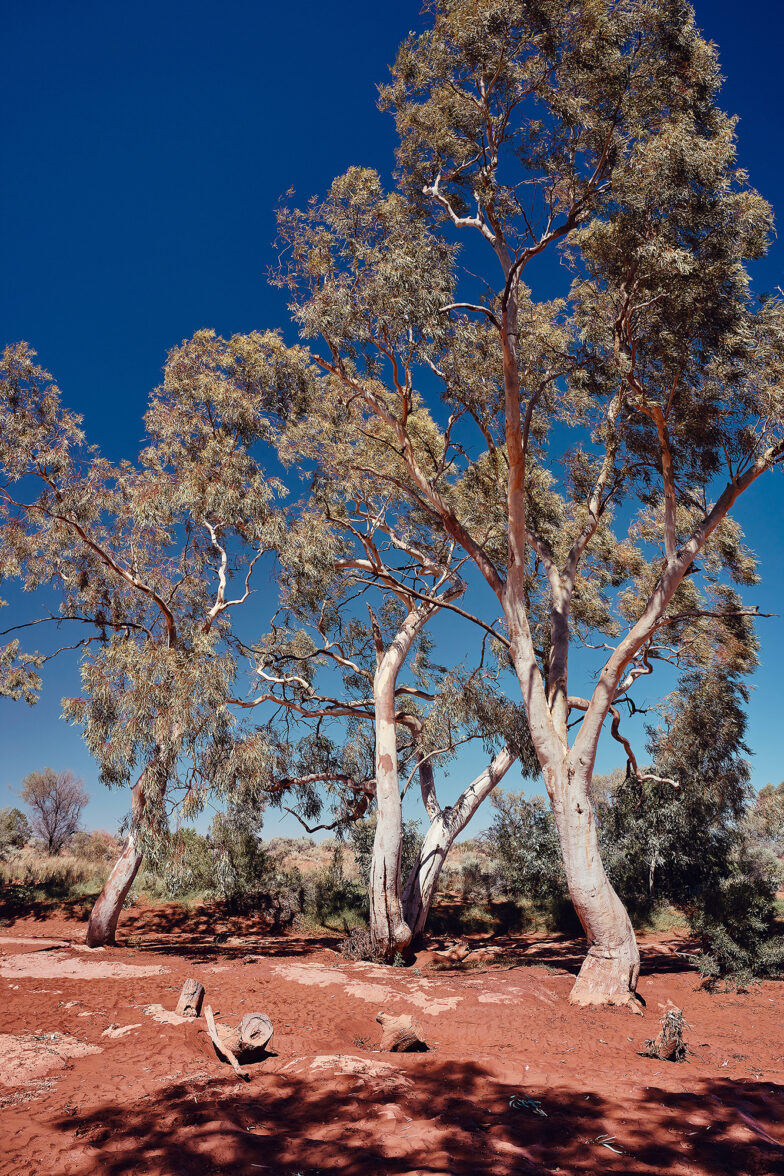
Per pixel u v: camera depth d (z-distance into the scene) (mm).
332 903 22031
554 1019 9180
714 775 19453
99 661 15820
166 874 15352
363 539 18000
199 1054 6613
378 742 16844
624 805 21906
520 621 12867
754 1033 8859
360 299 13062
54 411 15242
